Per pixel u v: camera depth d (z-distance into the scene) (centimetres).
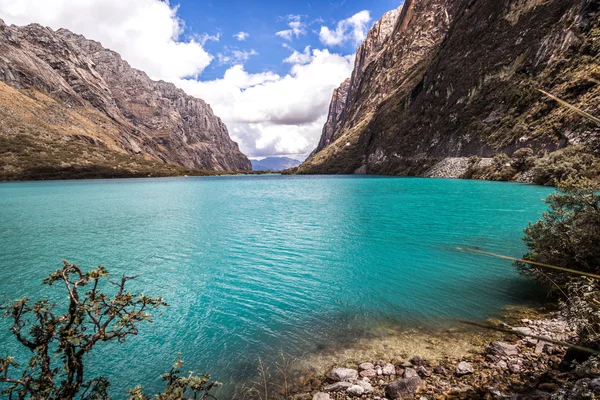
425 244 2236
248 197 6675
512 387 689
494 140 9744
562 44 9412
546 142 7388
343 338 1042
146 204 5653
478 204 4156
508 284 1422
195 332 1125
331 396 752
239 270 1861
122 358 975
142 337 1095
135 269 1939
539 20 11000
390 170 16612
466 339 977
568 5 10069
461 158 11150
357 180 12650
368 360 905
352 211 4081
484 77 12319
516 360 811
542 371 738
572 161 5584
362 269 1766
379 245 2277
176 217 4034
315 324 1154
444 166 11688
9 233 3103
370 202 4984
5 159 18550
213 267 1936
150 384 855
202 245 2522
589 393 491
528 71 10400
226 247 2433
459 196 5141
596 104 6388
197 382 556
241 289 1549
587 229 1180
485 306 1210
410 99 19188
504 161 8194
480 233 2502
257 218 3788
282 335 1085
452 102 13788
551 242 1278
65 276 466
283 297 1424
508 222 2902
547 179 5938
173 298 1455
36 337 455
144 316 490
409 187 7506
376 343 998
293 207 4766
